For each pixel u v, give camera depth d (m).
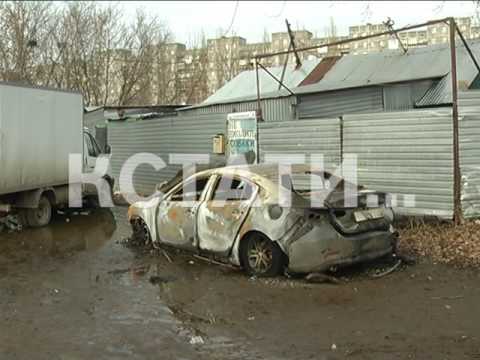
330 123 11.12
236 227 7.14
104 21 28.95
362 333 5.06
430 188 9.66
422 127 9.70
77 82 27.47
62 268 7.79
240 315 5.63
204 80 34.22
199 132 15.07
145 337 5.05
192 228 7.80
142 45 30.52
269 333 5.11
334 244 6.59
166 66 33.00
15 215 11.22
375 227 6.94
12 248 9.27
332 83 14.80
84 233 10.65
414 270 7.17
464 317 5.43
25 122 10.62
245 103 16.81
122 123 18.47
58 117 11.72
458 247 7.98
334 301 6.01
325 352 4.64
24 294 6.51
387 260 7.44
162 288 6.68
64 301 6.22
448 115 9.38
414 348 4.68
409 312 5.61
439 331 5.07
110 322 5.48
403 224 9.65
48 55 26.59
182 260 8.03
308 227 6.54
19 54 24.70
